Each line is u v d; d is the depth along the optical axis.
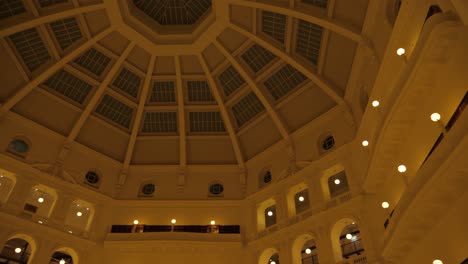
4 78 20.95
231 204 22.95
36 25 20.08
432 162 9.33
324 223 17.86
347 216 16.98
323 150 20.67
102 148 24.36
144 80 24.47
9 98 20.95
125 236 21.30
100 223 21.88
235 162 24.98
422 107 11.62
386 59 13.33
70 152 22.86
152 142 25.45
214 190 24.14
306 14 18.77
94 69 23.45
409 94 11.21
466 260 9.40
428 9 11.40
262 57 23.06
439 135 10.84
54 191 21.22
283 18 20.97
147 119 25.41
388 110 12.20
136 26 22.45
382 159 13.89
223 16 21.75
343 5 17.42
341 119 20.22
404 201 10.95
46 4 20.28
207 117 25.41
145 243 20.73
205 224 22.25
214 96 24.81
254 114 24.62
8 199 19.17
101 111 24.36
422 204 10.05
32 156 21.11
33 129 21.89
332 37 19.20
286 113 23.17
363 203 16.56
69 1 20.47
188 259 20.53
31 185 20.28
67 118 23.17
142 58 23.94
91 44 22.16
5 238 18.05
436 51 9.81
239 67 23.17
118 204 22.95
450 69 10.02
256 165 24.03
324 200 18.67
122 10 21.66
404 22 12.04
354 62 17.86
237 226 21.98
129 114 25.23
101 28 22.20
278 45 21.77
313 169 20.00
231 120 24.91
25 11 19.98
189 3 22.86
